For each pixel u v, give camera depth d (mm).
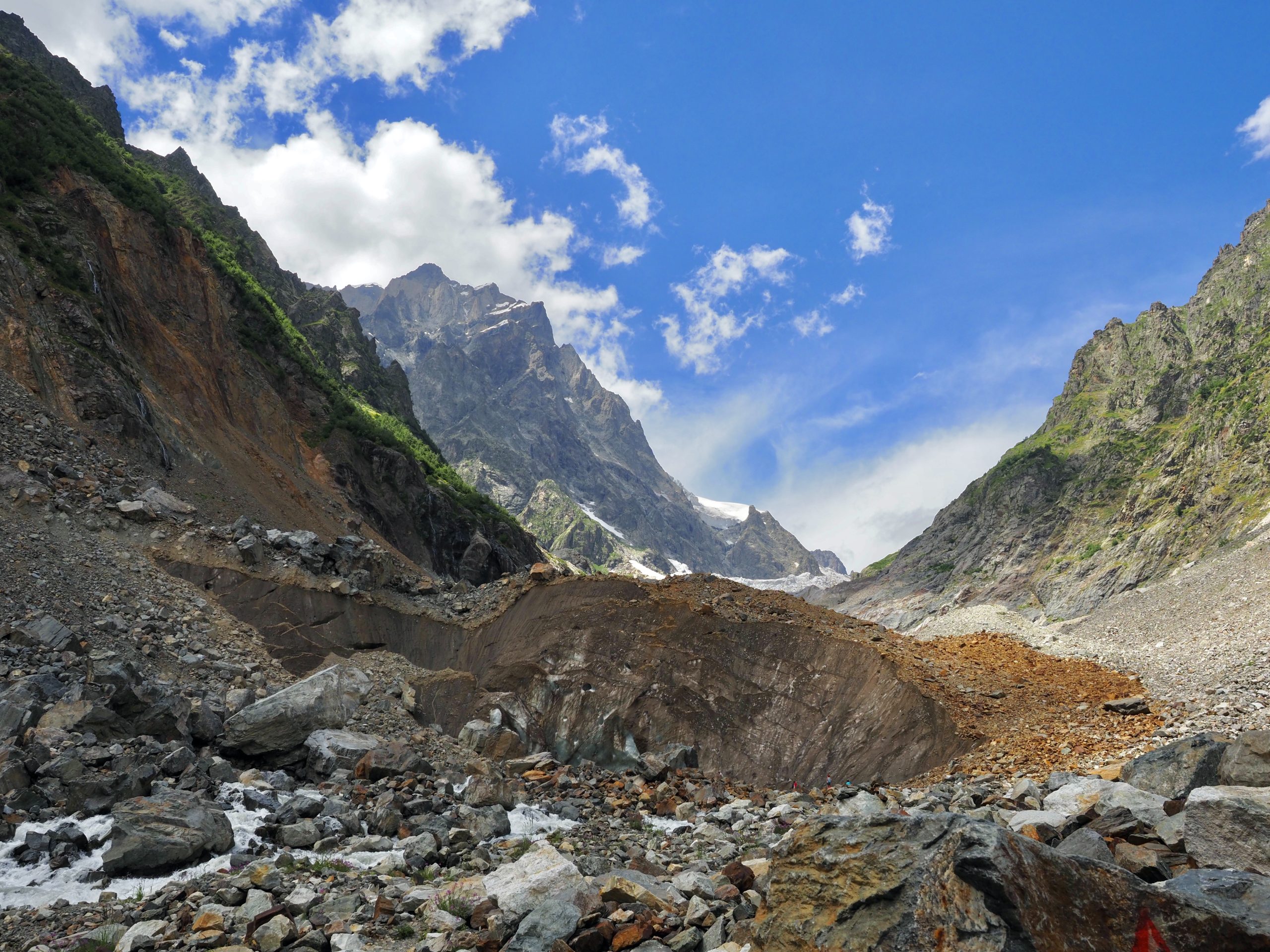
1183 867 9211
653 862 13883
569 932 9453
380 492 78000
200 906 10664
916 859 6719
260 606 29953
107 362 41344
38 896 11102
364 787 18156
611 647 29953
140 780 15148
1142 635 38656
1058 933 6027
